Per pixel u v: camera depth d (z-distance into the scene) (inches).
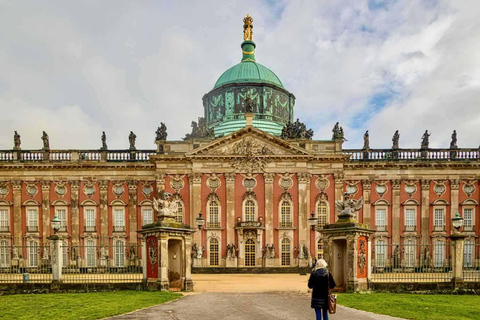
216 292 1190.3
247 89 2994.6
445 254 2476.6
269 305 935.0
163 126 2544.3
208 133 2763.3
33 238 2512.3
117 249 2522.1
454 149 2546.8
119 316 804.6
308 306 925.8
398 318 800.9
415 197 2534.5
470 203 2506.2
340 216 1198.3
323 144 2507.4
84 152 2598.4
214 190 2456.9
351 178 2556.6
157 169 2477.9
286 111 3132.4
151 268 1180.5
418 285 1173.7
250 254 2405.3
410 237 2501.2
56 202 2536.9
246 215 2440.9
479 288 1176.2
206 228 2421.3
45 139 2568.9
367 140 2591.0
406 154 2578.7
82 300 1000.9
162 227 1157.1
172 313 829.2
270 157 2459.4
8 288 1190.9
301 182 2442.2
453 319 794.8
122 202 2546.8
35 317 805.2
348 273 1143.0
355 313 842.2
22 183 2549.2
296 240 2421.3
